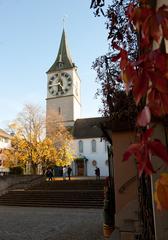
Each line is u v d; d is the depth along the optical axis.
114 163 9.22
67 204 21.03
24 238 9.76
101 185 25.28
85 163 49.53
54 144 36.16
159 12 1.28
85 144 50.78
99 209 18.88
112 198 9.50
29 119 33.75
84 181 26.95
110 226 8.77
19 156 33.16
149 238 4.54
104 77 8.53
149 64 1.22
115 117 8.64
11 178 27.61
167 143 3.44
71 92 55.72
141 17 1.33
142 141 1.18
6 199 23.95
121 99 8.17
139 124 1.18
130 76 1.27
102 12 3.85
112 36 4.23
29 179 29.89
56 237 9.72
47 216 15.41
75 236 9.68
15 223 13.08
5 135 56.38
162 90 1.17
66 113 54.78
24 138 33.34
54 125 37.44
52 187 26.69
